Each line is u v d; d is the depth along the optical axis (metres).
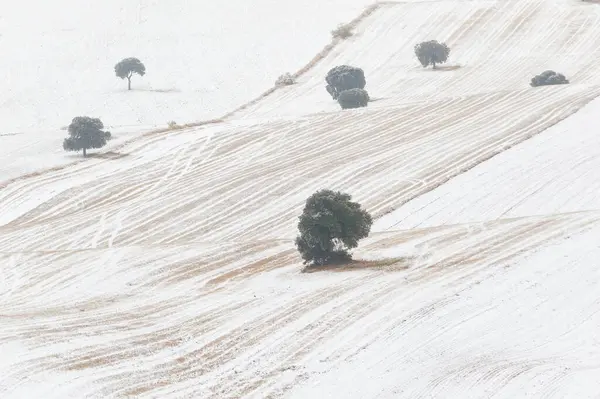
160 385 95.06
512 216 192.88
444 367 96.06
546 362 95.81
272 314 121.69
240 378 96.75
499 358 97.88
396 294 124.69
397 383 92.31
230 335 113.62
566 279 123.38
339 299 125.31
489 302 117.06
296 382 94.50
